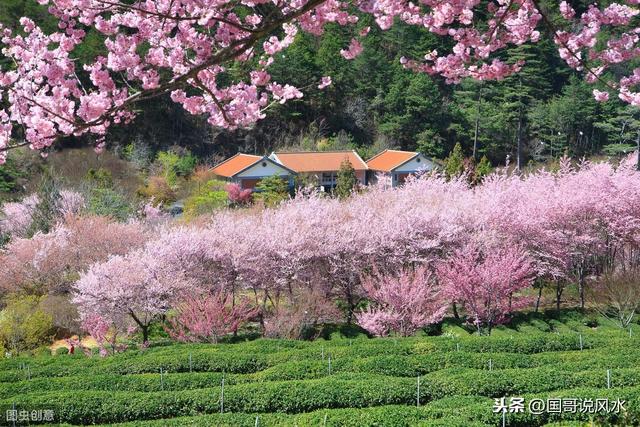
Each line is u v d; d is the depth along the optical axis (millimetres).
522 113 68812
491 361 20281
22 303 28469
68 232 33906
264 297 30578
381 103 73312
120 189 46375
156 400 17359
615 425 14906
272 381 18875
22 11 45406
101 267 26906
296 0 10016
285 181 55250
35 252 32156
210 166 66750
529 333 25844
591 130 69062
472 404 15758
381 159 64562
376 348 22453
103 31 9812
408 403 17391
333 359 21281
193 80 9000
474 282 26641
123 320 27812
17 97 9078
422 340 23516
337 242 29234
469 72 11242
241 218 33188
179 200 55125
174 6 9625
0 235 39844
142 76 9898
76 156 56250
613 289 27438
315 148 70438
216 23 10078
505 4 11289
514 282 27875
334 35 72125
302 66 68062
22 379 20969
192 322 26234
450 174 49594
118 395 17641
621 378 17391
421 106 68312
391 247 29719
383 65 73375
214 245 29188
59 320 28891
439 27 10766
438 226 30609
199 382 19359
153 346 25812
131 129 65812
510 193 33844
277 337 26109
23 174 51750
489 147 70812
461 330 26609
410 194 36469
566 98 67812
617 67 61406
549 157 69188
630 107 62406
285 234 29188
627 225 32062
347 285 29516
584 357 20719
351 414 15266
